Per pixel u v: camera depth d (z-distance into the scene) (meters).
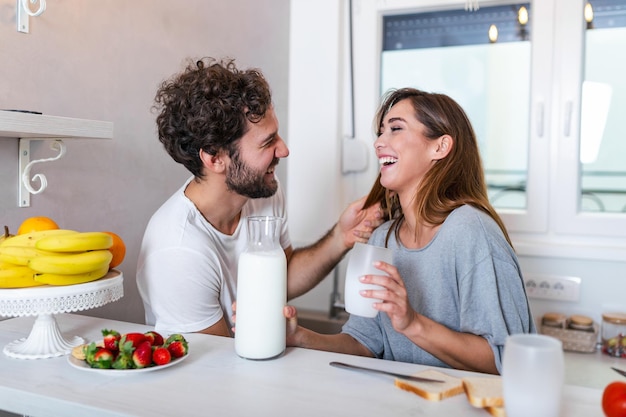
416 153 1.23
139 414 0.75
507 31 2.20
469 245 1.10
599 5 2.06
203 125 1.20
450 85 2.31
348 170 2.39
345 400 0.81
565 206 2.12
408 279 1.21
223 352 1.03
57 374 0.91
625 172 2.07
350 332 1.35
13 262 0.98
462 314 1.08
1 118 1.01
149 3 1.63
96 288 1.03
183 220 1.26
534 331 1.12
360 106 2.41
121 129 1.55
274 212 1.58
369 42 2.38
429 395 0.81
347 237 1.48
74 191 1.42
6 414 1.17
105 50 1.49
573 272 2.08
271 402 0.80
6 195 1.26
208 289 1.25
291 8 2.45
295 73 2.45
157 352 0.92
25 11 1.25
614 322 1.94
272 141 1.29
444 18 2.30
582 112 2.11
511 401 0.69
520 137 2.20
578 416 0.75
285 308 1.01
